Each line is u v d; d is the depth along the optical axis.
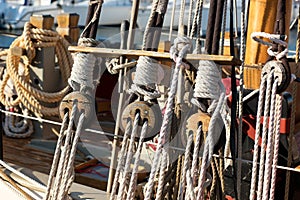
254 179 1.67
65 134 1.91
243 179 2.06
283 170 2.03
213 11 1.68
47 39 3.53
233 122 1.80
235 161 1.87
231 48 1.85
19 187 2.30
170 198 2.03
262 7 2.23
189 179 1.64
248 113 2.09
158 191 1.70
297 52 1.92
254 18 2.26
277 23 1.64
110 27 16.17
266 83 1.65
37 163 3.17
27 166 3.11
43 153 3.35
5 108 3.75
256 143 1.67
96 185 2.69
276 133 1.65
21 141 3.59
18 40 3.55
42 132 3.63
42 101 3.58
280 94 1.64
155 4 1.86
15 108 3.69
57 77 3.70
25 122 3.64
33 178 2.38
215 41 1.68
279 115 1.65
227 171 2.10
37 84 3.64
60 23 4.13
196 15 2.13
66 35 4.10
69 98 1.87
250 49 2.29
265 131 1.64
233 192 2.09
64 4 16.42
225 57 1.60
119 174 1.89
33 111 3.51
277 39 1.60
